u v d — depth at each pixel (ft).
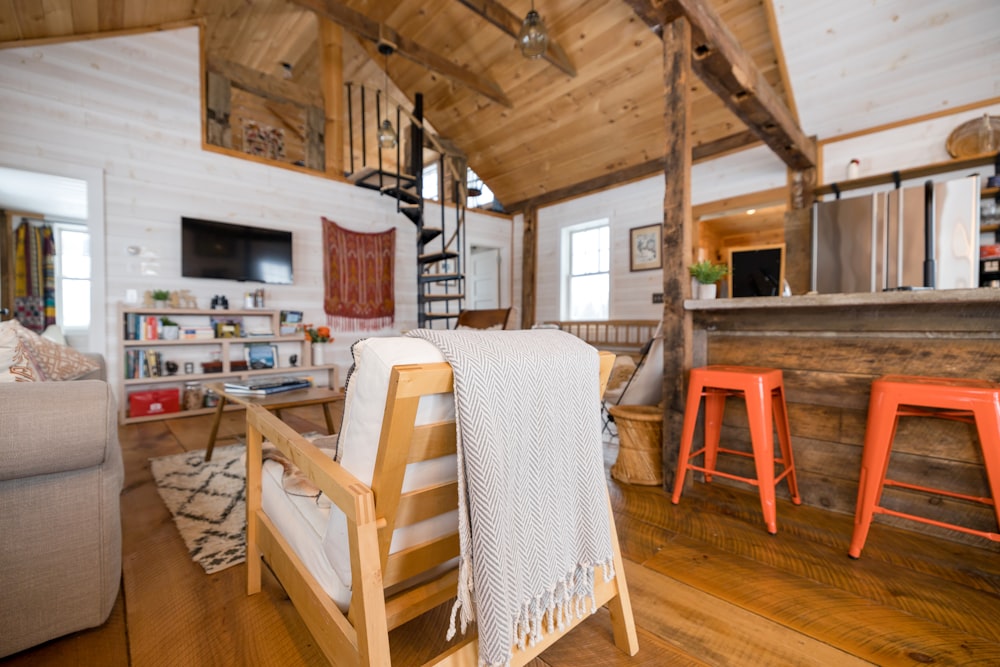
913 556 5.09
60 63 11.98
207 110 14.90
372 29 14.20
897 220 10.84
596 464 3.28
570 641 3.76
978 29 9.71
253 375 14.69
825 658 3.53
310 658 3.53
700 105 14.79
